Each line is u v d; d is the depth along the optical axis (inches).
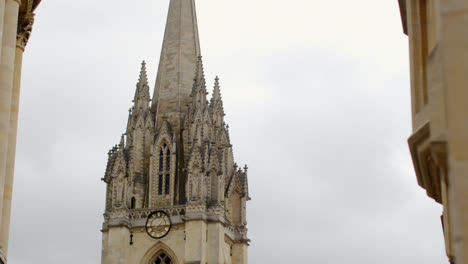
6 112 1347.2
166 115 4960.6
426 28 1063.6
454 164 636.1
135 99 4982.8
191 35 5241.1
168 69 5118.1
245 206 5073.8
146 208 4662.9
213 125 4862.2
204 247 4537.4
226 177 5000.0
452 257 1065.5
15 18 1402.6
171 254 4564.5
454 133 641.0
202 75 4975.4
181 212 4623.5
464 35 648.4
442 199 1089.4
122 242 4571.9
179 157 4825.3
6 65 1365.7
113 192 4677.7
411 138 1014.4
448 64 649.6
